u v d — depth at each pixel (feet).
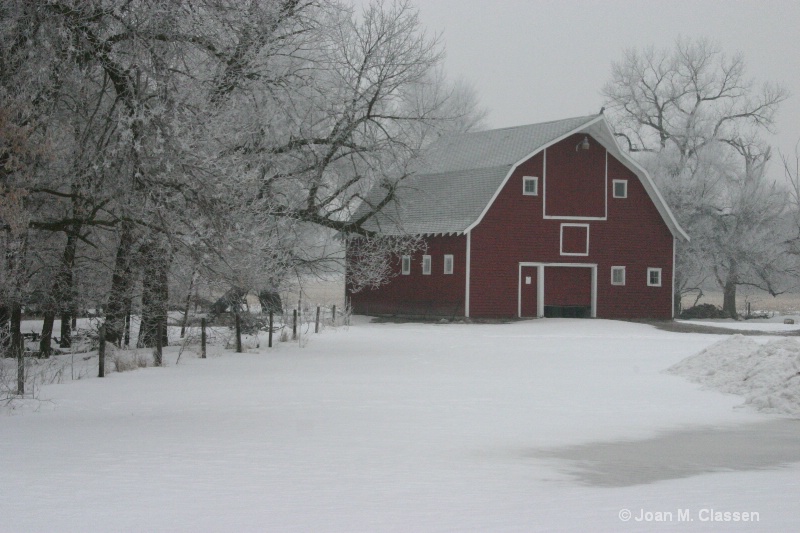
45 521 34.94
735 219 297.12
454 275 224.94
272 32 105.40
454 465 50.08
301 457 52.01
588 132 233.55
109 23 86.02
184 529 33.58
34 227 95.86
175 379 95.20
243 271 98.32
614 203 237.04
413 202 241.55
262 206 107.04
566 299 233.55
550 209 230.68
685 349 144.56
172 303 118.01
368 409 73.87
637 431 64.18
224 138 97.09
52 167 94.53
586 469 49.32
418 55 153.07
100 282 113.29
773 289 305.94
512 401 79.82
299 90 128.98
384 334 175.11
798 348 93.45
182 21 89.40
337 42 140.87
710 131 316.60
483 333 183.73
